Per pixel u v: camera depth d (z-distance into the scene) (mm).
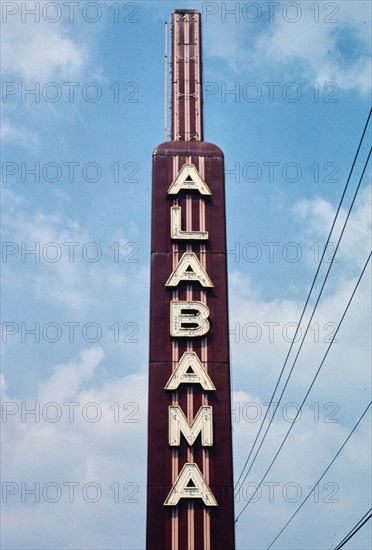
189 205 40812
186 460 36844
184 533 35938
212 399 37719
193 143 42062
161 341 38406
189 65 44656
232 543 35875
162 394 37625
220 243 40219
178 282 39250
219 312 39000
